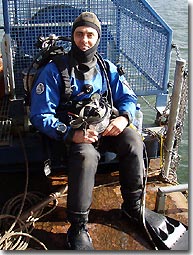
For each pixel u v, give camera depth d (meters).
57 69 2.86
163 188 3.06
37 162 3.59
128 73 4.08
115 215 3.06
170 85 4.18
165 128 3.56
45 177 3.49
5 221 2.98
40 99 2.84
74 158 2.65
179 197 3.29
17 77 3.92
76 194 2.64
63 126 2.77
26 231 2.88
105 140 3.00
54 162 3.07
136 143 2.83
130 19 3.90
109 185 3.39
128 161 2.82
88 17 2.80
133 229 2.93
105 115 2.84
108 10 3.86
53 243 2.82
